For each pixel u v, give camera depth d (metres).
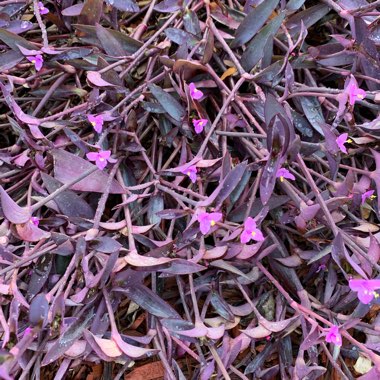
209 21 0.51
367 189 0.50
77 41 0.56
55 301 0.37
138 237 0.45
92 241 0.42
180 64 0.47
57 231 0.48
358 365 0.50
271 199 0.47
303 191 0.54
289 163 0.42
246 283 0.49
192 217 0.44
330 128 0.47
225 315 0.47
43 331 0.42
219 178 0.48
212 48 0.47
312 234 0.49
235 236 0.43
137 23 0.60
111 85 0.46
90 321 0.42
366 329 0.47
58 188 0.44
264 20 0.51
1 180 0.49
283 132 0.41
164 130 0.52
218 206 0.43
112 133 0.51
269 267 0.53
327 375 0.53
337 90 0.48
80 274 0.41
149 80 0.50
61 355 0.41
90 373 0.53
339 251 0.41
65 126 0.48
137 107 0.52
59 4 0.56
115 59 0.50
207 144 0.50
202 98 0.52
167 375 0.45
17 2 0.53
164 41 0.51
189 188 0.49
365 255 0.42
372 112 0.58
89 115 0.45
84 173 0.43
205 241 0.53
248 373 0.49
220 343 0.50
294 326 0.46
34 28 0.60
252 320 0.49
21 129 0.46
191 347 0.51
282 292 0.46
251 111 0.52
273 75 0.48
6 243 0.45
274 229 0.53
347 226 0.52
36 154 0.47
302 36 0.47
